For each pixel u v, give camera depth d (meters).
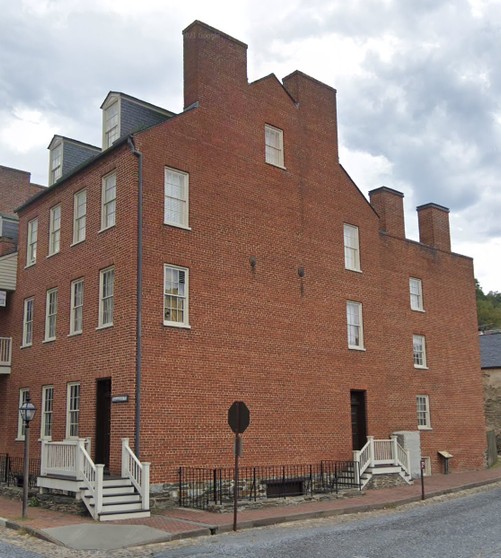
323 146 25.72
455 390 31.28
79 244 21.75
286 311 22.72
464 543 12.78
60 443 17.98
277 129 24.09
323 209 25.03
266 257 22.47
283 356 22.27
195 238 20.47
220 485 18.53
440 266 32.12
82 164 21.81
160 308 19.11
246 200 22.27
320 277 24.25
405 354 29.09
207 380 19.83
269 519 15.88
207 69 22.05
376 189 30.36
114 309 19.48
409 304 29.88
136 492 16.86
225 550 12.24
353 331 25.39
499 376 38.38
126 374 18.52
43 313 23.44
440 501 20.30
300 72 25.42
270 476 20.92
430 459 29.03
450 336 31.75
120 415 18.41
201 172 21.11
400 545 12.64
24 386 23.86
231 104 22.53
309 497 19.38
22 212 26.08
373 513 17.80
